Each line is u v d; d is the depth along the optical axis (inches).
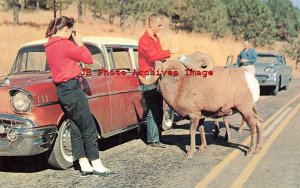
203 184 217.3
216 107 262.7
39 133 220.1
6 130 219.9
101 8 1614.2
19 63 285.7
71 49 216.4
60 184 219.8
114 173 235.5
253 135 276.5
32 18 1395.2
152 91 294.8
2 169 249.1
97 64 279.0
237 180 224.1
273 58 719.1
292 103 552.4
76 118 223.8
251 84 268.1
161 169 245.1
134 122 299.9
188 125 388.2
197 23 1988.2
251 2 2335.1
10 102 220.5
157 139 302.5
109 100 269.7
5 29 1037.2
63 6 1330.0
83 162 234.4
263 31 2358.5
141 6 1690.5
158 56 269.1
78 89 221.0
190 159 267.4
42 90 224.8
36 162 263.1
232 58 591.2
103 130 266.4
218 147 300.0
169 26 1856.5
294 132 349.4
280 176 232.1
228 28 2213.3
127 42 317.1
